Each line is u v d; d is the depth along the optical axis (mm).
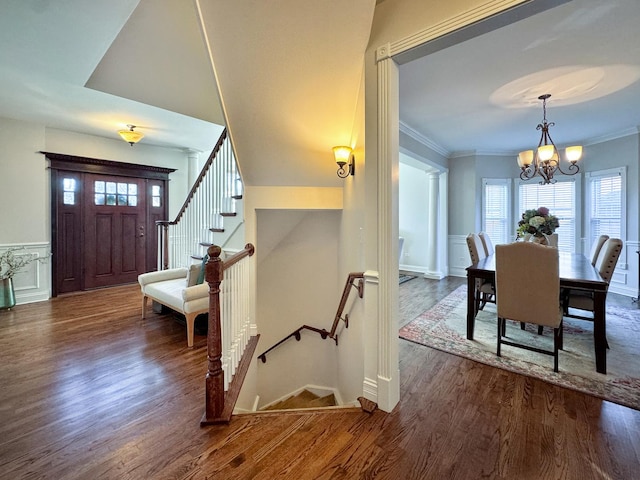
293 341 3803
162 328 3416
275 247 3721
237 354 2475
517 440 1630
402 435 1680
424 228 6859
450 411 1894
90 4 1998
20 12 2061
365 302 1990
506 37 2381
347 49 1971
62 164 4797
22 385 2234
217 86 2252
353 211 2754
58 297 4699
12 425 1787
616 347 2791
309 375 3773
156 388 2209
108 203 5367
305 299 3742
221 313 2021
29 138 4430
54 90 3301
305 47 1983
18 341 3035
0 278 4031
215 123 4035
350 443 1622
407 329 3350
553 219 3287
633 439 1626
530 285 2441
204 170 4117
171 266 4863
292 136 2645
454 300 4574
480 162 6168
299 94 2295
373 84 1885
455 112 3947
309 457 1524
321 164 2965
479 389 2143
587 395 2045
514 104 3703
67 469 1459
